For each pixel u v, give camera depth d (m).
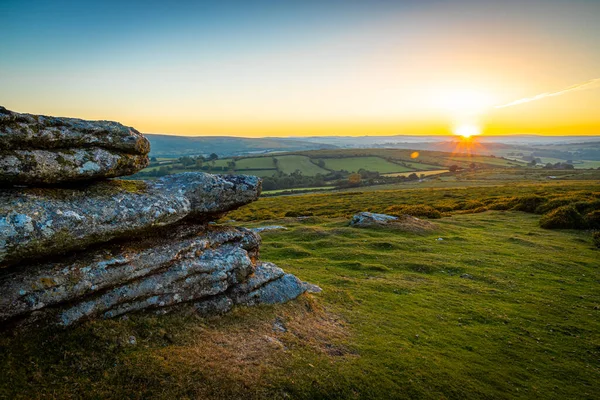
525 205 59.50
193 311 14.80
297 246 35.81
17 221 10.62
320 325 17.20
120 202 13.35
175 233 15.88
